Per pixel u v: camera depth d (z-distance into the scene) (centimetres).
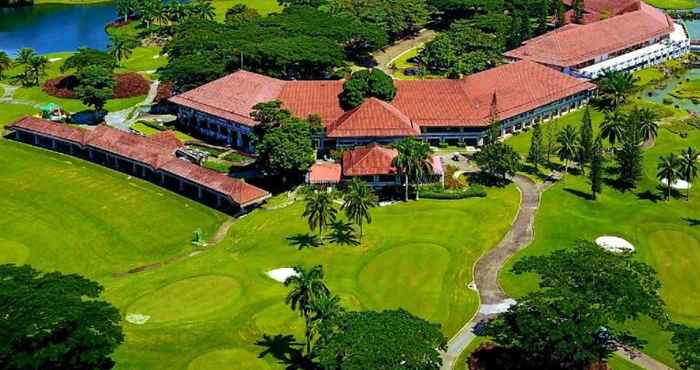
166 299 13912
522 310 11188
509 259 15238
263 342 12581
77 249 16225
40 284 11856
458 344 12531
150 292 14162
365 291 14150
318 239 16138
